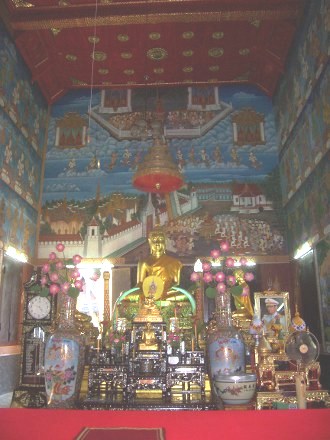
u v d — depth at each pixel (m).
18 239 11.05
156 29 11.34
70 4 10.43
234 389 4.56
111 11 10.48
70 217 12.79
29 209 11.98
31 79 12.21
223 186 12.92
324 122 8.95
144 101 13.92
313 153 9.72
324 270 9.06
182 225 12.60
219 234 12.47
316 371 5.86
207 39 11.80
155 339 6.93
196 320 7.63
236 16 10.51
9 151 10.51
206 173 13.06
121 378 6.48
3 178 10.09
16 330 10.64
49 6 10.44
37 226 12.66
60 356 5.45
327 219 8.88
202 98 13.88
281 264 12.12
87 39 11.69
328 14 8.50
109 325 7.79
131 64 12.84
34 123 12.48
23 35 10.84
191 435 2.16
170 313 8.48
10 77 10.67
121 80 13.65
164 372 6.49
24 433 2.20
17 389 7.72
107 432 2.17
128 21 10.67
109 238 12.61
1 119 10.02
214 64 12.91
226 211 12.68
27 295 8.20
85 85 13.81
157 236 9.77
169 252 12.40
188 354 6.71
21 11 10.48
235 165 13.12
